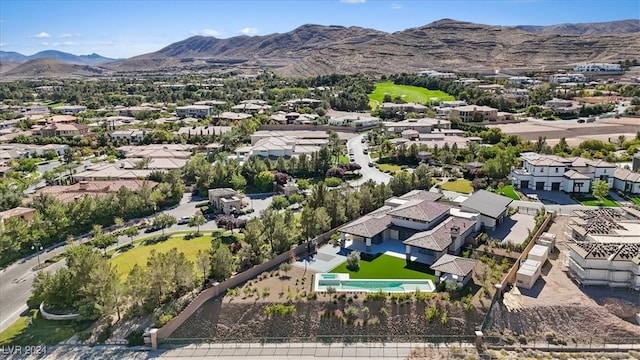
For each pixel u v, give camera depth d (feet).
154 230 344.49
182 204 407.44
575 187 400.06
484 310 225.76
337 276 254.68
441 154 520.42
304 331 222.48
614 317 226.79
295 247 285.23
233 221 325.83
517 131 632.38
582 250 249.96
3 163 551.59
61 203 363.35
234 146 625.82
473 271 256.73
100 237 300.20
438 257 271.08
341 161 538.06
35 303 246.27
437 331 220.23
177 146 609.01
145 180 426.10
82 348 215.72
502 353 210.59
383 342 216.74
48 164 579.89
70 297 239.91
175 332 225.35
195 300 231.91
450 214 316.81
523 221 334.03
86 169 519.19
